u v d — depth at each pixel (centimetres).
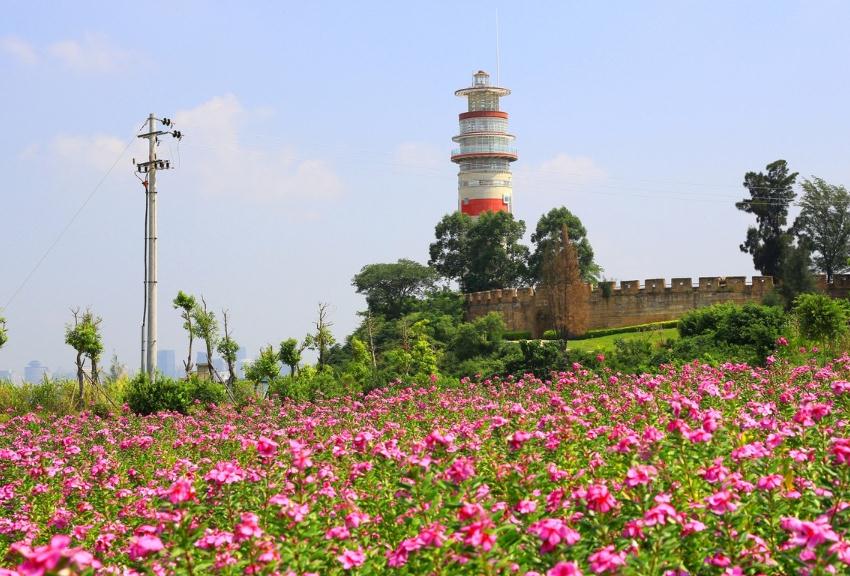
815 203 8831
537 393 2080
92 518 1251
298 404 2852
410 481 943
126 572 793
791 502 840
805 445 992
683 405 1016
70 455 1783
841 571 686
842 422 1165
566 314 7475
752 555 733
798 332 3319
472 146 10931
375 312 9600
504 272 10044
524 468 972
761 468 913
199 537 843
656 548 725
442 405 2048
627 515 797
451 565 748
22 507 1308
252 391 3806
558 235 8906
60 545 584
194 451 1739
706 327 4400
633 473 798
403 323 7012
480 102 11069
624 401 1667
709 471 823
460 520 758
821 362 2633
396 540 921
